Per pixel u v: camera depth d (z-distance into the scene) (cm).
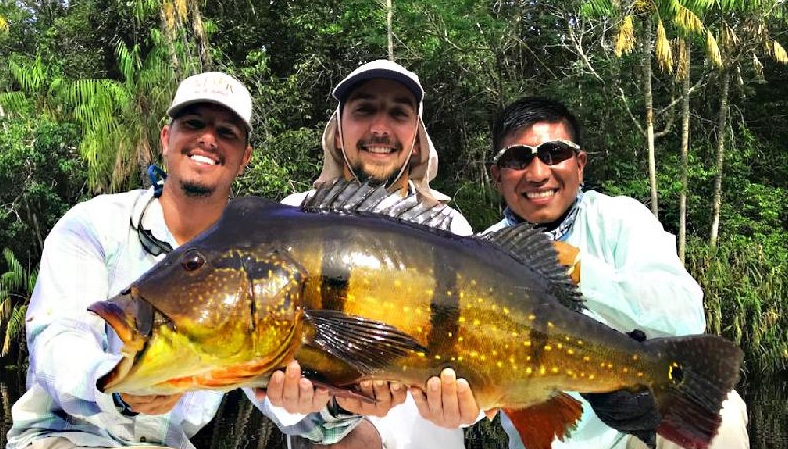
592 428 90
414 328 56
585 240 97
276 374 55
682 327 79
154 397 57
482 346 58
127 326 52
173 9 386
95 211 87
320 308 55
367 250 56
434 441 95
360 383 58
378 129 106
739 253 402
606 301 77
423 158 119
